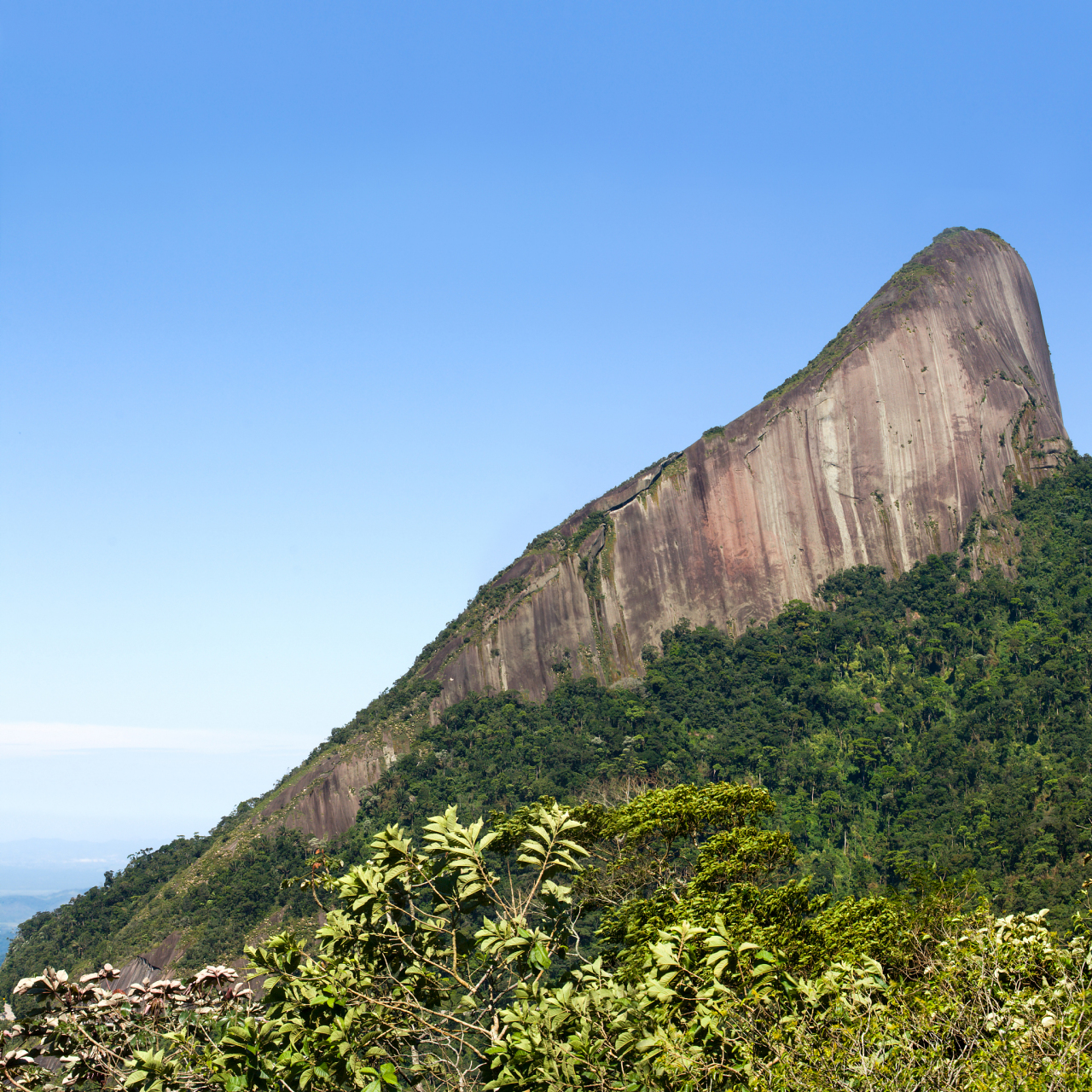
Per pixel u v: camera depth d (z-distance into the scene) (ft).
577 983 41.65
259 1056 36.99
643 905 74.43
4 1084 36.70
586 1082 35.70
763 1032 34.78
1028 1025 33.60
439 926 41.81
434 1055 40.24
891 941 63.72
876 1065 30.53
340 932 41.96
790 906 69.56
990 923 46.62
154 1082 35.83
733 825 88.79
